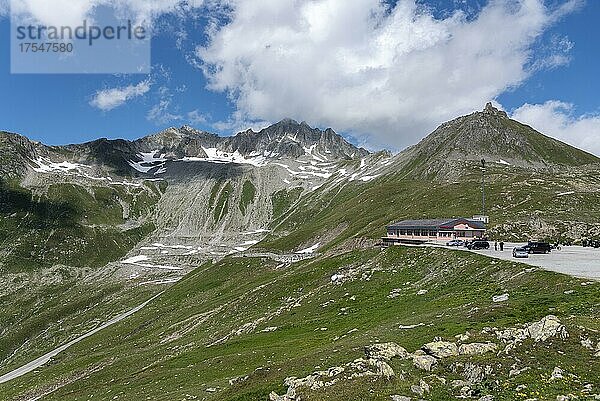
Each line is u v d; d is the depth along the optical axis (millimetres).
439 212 178500
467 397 27656
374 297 87625
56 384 120562
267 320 99188
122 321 199125
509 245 114625
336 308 88562
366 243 155250
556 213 149500
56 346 197250
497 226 139500
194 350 94562
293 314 95500
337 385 32719
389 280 96750
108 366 115312
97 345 171500
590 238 122375
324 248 196375
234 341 86188
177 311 177750
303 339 72500
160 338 139875
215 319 128875
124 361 114750
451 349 35875
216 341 101562
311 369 44500
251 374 50469
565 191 183125
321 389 32938
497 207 172250
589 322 38156
